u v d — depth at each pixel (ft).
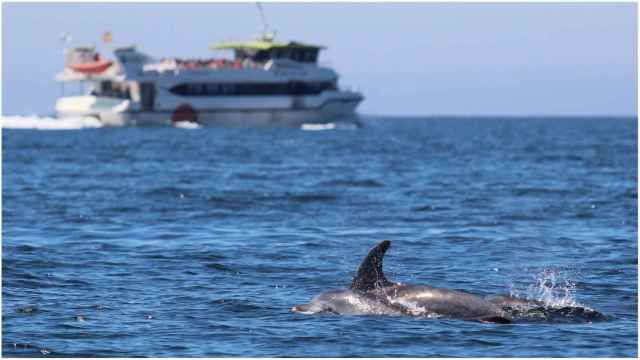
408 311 267.80
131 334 249.75
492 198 629.92
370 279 278.05
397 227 474.49
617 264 360.89
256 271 344.69
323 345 238.27
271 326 257.14
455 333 248.11
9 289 307.58
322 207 576.20
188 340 243.81
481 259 374.43
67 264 355.77
